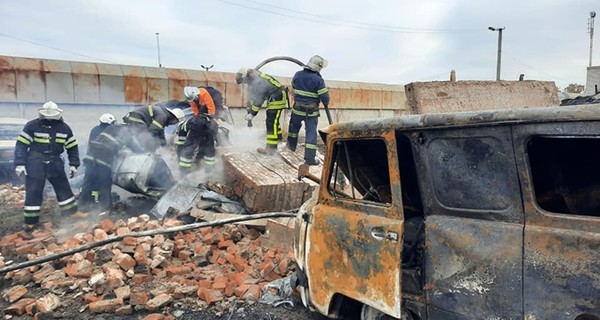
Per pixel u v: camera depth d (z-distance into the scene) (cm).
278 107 700
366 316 271
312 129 684
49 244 513
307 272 300
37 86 1110
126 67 1234
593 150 213
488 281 202
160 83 1252
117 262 423
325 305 285
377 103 1593
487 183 206
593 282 170
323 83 679
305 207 316
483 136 205
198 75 1311
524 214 194
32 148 595
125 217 635
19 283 414
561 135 181
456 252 215
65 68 1149
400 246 232
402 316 247
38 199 594
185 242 493
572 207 220
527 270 189
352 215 265
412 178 288
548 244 184
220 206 593
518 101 428
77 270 416
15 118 1027
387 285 238
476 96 412
